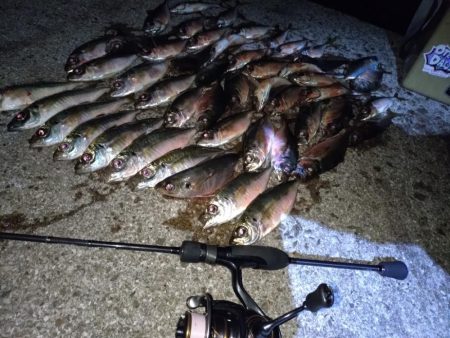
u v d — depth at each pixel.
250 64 0.73
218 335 0.35
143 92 0.65
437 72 0.80
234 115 0.62
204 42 0.81
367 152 0.69
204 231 0.52
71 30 0.80
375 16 1.07
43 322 0.43
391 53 0.98
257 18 1.00
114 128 0.57
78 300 0.44
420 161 0.69
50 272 0.46
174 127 0.60
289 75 0.76
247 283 0.49
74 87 0.67
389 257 0.55
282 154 0.58
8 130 0.57
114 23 0.85
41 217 0.51
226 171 0.55
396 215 0.60
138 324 0.44
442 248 0.57
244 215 0.49
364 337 0.47
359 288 0.51
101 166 0.55
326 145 0.61
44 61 0.72
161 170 0.53
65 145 0.55
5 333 0.41
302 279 0.50
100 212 0.52
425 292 0.52
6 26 0.77
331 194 0.60
